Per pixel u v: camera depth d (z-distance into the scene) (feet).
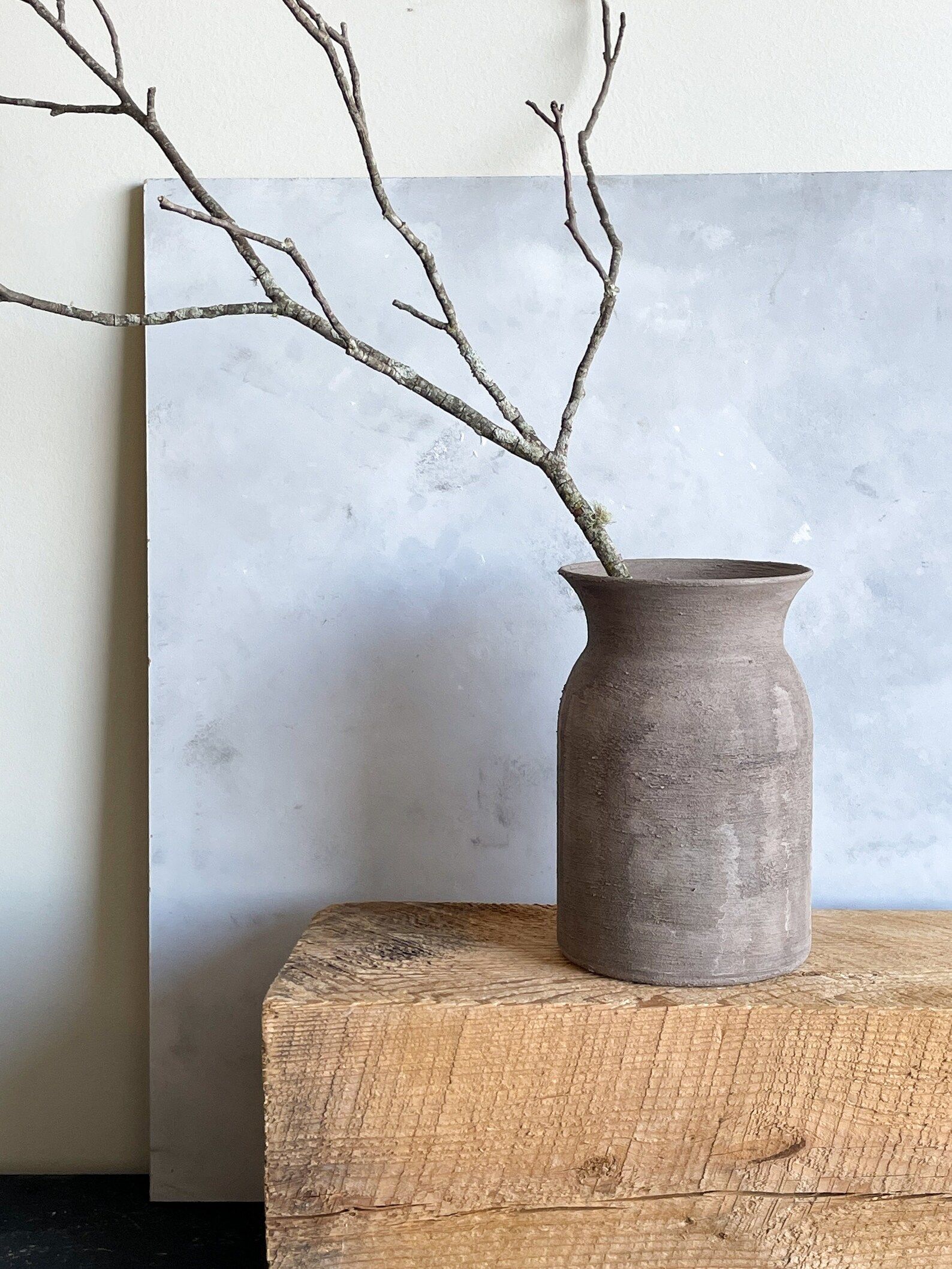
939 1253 2.68
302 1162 2.69
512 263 3.44
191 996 3.65
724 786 2.67
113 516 3.63
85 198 3.50
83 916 3.74
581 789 2.79
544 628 3.56
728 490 3.50
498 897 3.64
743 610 2.68
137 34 3.43
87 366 3.57
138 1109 3.78
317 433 3.51
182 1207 3.62
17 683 3.68
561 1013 2.65
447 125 3.45
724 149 3.44
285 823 3.62
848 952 3.02
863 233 3.42
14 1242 3.40
